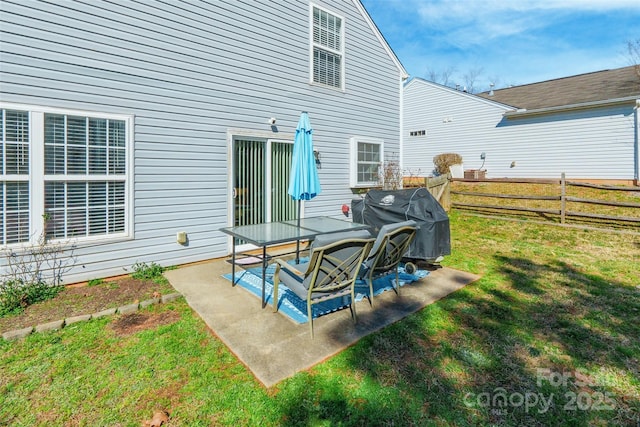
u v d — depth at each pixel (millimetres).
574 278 4629
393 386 2383
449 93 15727
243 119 5734
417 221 4719
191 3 5027
